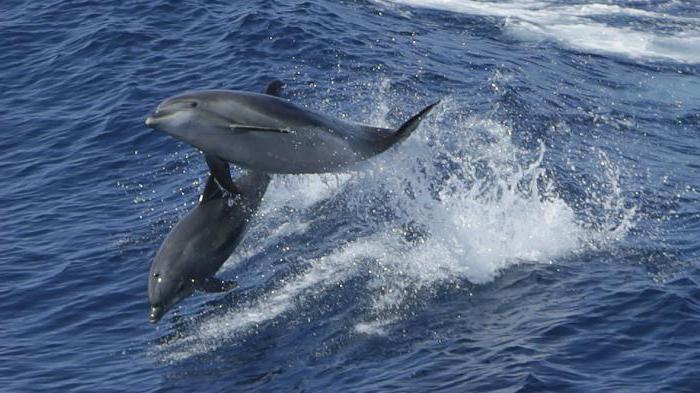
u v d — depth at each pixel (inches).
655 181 2144.4
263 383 1401.3
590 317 1494.8
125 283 1723.7
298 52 2805.1
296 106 1488.7
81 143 2337.6
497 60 2997.0
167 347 1521.9
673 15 3764.8
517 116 2477.9
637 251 1744.6
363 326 1531.7
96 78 2669.8
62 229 1939.0
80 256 1820.9
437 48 3038.9
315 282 1667.1
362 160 1544.0
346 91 2591.0
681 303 1520.7
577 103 2684.5
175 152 2265.0
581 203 1952.5
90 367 1478.8
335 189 1918.1
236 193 1482.5
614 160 2268.7
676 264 1690.5
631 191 2053.4
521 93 2669.8
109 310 1644.9
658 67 3154.5
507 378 1328.7
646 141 2464.3
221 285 1519.4
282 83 1601.9
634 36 3476.9
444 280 1648.6
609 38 3432.6
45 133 2397.9
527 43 3280.0
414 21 3324.3
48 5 3070.9
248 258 1754.4
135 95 2549.2
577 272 1663.4
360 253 1742.1
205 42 2851.9
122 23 2933.1
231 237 1523.1
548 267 1680.6
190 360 1481.3
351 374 1397.6
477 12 3563.0
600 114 2618.1
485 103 2554.1
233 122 1418.6
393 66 2790.4
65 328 1598.2
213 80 2647.6
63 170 2215.8
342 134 1517.0
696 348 1396.4
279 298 1631.4
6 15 3026.6
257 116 1438.2
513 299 1582.2
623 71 3085.6
